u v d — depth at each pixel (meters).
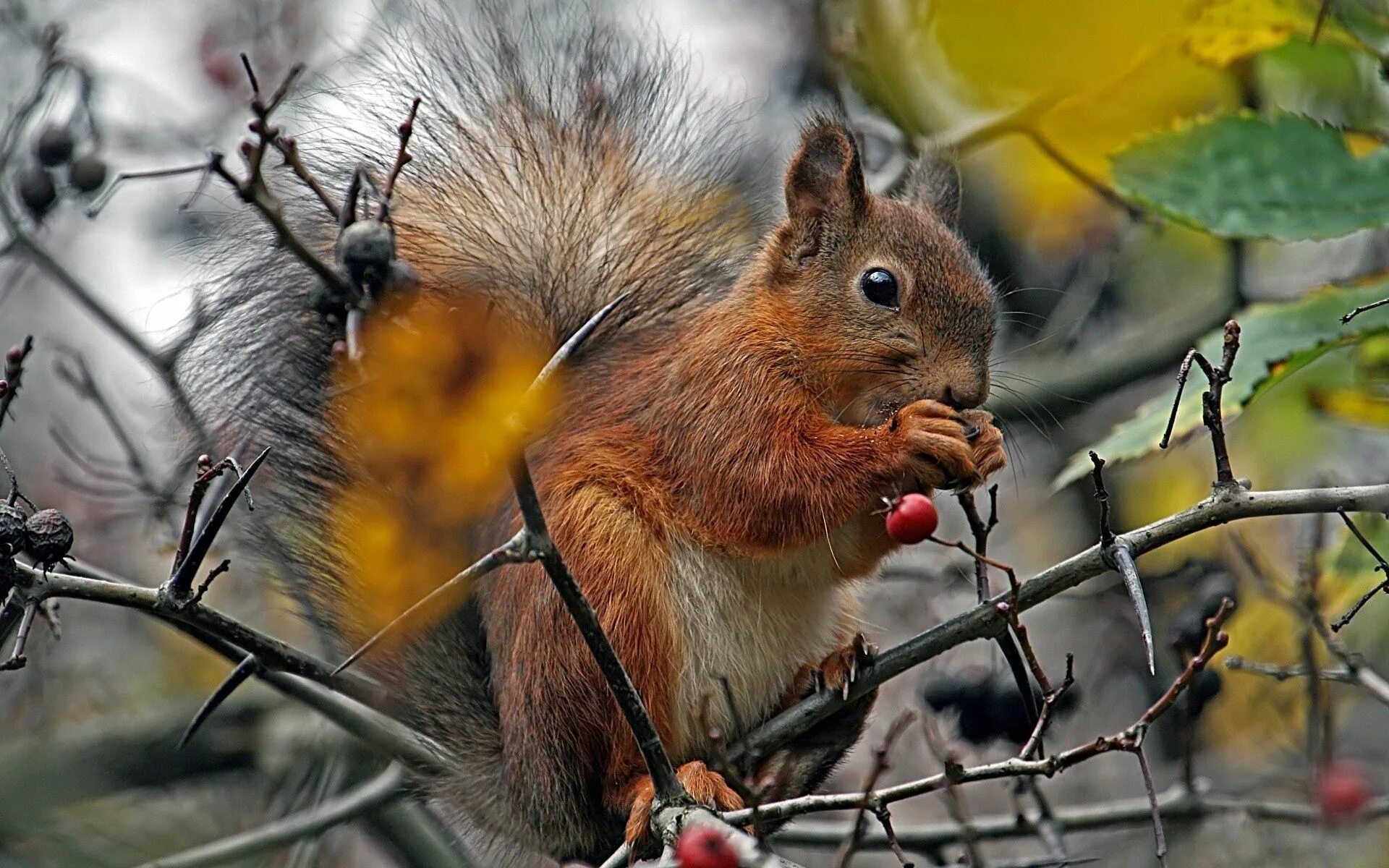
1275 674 9.79
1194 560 12.73
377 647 10.93
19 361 8.34
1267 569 13.41
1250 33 11.12
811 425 10.28
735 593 10.36
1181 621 11.32
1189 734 11.11
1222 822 12.60
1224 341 8.54
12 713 13.90
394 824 13.17
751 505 10.15
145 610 7.73
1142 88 12.55
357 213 8.45
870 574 10.56
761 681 10.44
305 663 8.14
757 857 7.09
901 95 13.94
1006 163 15.24
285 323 11.39
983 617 8.88
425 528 10.94
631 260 12.00
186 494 12.91
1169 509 14.98
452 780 10.61
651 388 10.82
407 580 10.96
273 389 11.28
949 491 9.95
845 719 9.95
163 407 12.10
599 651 7.65
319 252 11.28
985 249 15.84
